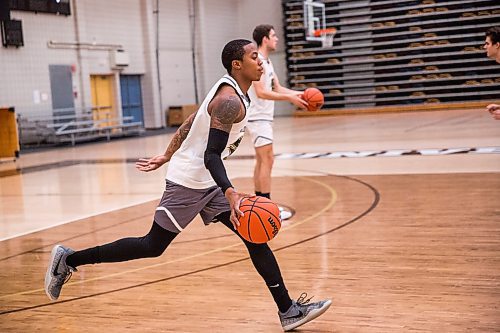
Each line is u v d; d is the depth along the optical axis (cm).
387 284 477
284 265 549
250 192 956
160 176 1226
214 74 2925
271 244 628
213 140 359
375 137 1675
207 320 423
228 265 560
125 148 1886
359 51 2839
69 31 2262
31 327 428
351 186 957
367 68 2834
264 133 698
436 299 436
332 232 666
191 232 705
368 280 490
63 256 397
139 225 773
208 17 2877
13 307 476
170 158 414
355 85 2858
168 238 394
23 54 2081
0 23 2005
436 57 2723
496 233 617
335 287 477
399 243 602
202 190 387
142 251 393
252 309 441
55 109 2195
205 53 2864
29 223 831
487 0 2630
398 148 1391
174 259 591
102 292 501
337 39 2864
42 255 652
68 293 503
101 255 396
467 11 2662
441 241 599
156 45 2650
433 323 390
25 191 1128
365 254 570
